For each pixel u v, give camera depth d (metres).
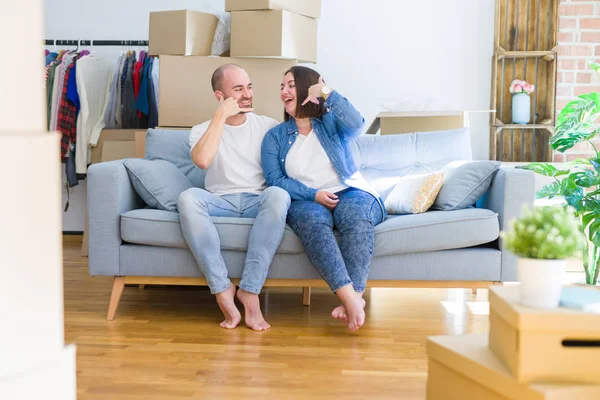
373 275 2.99
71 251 4.88
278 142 3.16
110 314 3.02
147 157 3.50
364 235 2.86
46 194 1.14
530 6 4.93
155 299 3.46
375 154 3.54
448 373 1.66
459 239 2.95
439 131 3.59
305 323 2.98
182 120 3.92
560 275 1.48
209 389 2.13
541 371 1.42
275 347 2.60
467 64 5.03
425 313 3.18
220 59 3.89
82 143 5.04
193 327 2.90
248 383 2.19
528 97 4.84
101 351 2.52
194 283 3.04
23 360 1.11
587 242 3.65
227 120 3.27
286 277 2.99
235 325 2.90
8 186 1.08
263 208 2.93
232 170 3.21
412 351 2.56
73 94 5.04
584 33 4.84
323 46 5.13
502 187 2.99
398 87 5.09
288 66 3.89
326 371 2.32
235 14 3.84
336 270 2.78
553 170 3.62
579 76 4.87
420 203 3.16
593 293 1.60
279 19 3.77
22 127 1.11
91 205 3.01
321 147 3.12
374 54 5.10
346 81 5.13
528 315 1.42
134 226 2.99
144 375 2.26
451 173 3.23
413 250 2.96
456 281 3.01
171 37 3.91
